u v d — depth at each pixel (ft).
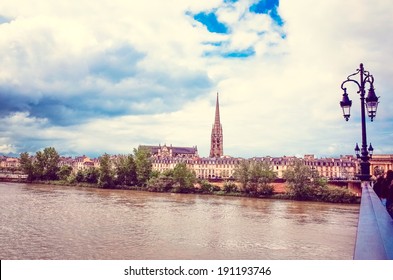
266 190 358.02
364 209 26.68
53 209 229.04
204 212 239.09
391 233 19.07
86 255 125.08
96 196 327.26
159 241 149.28
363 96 58.29
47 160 509.76
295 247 144.05
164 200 311.27
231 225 190.90
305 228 185.26
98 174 460.14
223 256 128.77
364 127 57.82
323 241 155.53
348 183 338.95
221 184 400.26
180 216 217.97
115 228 173.47
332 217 224.94
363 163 56.85
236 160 619.67
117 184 446.60
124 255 126.82
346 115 59.77
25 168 499.10
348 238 161.99
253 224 195.21
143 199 313.73
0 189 364.38
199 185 399.85
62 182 475.31
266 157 595.47
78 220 191.62
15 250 129.08
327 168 549.95
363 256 14.78
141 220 197.98
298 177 338.95
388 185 49.24
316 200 331.98
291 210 258.78
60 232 160.56
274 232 173.88
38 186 433.89
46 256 122.42
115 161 471.62
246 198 352.49
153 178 423.64
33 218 192.95
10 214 203.21
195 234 165.37
